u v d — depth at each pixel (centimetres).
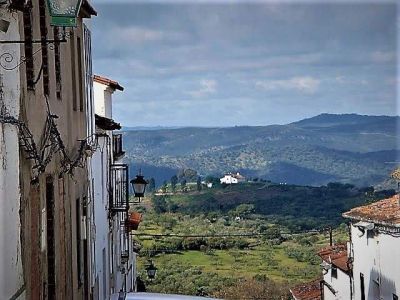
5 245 952
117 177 2969
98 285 2306
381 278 2342
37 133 1216
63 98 1550
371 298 2466
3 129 941
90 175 2022
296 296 3619
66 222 1511
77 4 1072
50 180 1334
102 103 3066
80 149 1758
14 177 1012
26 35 1155
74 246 1634
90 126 2141
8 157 972
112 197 2758
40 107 1250
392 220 2192
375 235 2395
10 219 984
